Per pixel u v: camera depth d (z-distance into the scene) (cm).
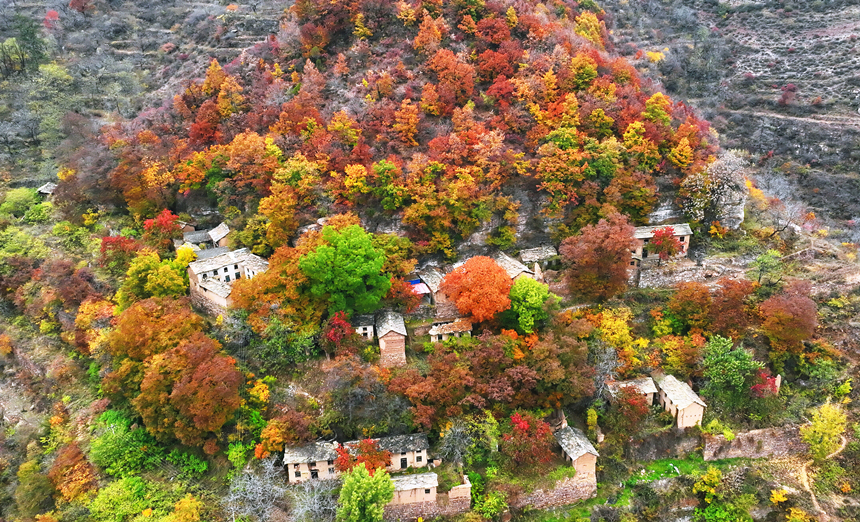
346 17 11500
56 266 8938
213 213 9762
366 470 6191
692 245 9650
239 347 7712
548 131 9606
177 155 9819
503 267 8725
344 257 7725
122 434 7038
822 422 7594
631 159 9438
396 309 8325
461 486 6725
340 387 7069
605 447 7556
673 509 7456
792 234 10138
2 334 8588
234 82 10700
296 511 6334
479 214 8844
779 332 8212
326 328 7712
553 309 7950
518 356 7550
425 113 9956
